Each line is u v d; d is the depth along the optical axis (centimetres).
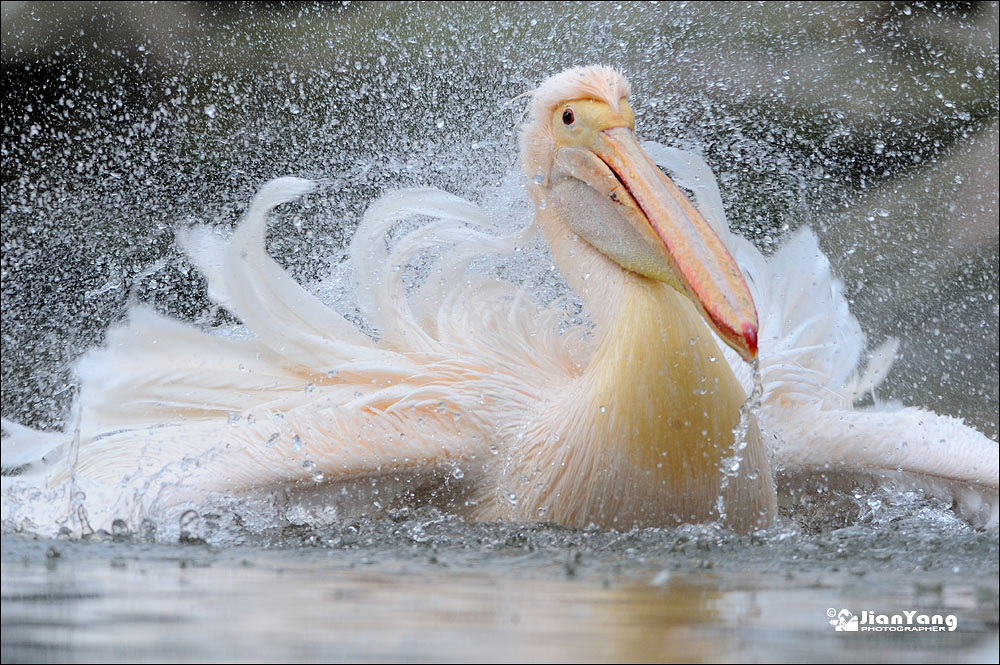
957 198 2223
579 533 920
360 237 1144
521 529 934
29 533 925
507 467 1000
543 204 1077
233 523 945
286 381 1119
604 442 936
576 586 682
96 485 1000
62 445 1126
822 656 537
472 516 1030
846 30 2300
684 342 927
